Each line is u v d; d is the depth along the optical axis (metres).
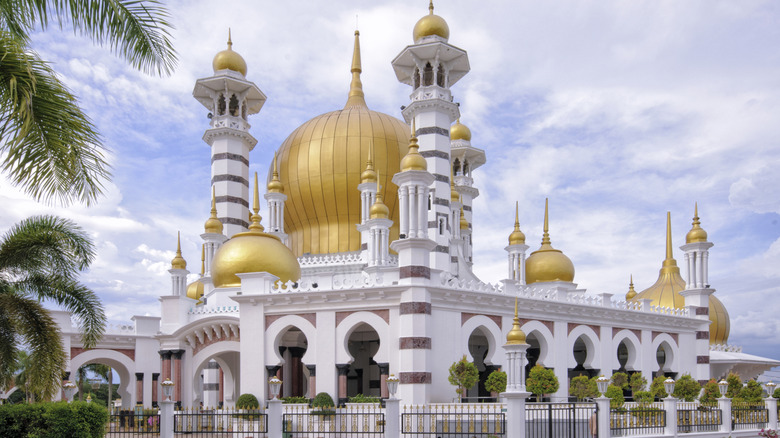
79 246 23.75
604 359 45.34
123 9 16.23
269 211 51.44
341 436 31.03
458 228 56.00
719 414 36.78
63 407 21.64
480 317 38.94
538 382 35.06
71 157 15.83
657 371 50.25
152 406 47.62
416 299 35.41
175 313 44.03
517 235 51.97
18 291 24.11
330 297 37.47
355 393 46.47
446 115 50.88
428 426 31.44
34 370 23.28
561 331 43.00
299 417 32.84
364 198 50.31
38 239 23.16
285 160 55.22
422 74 51.66
